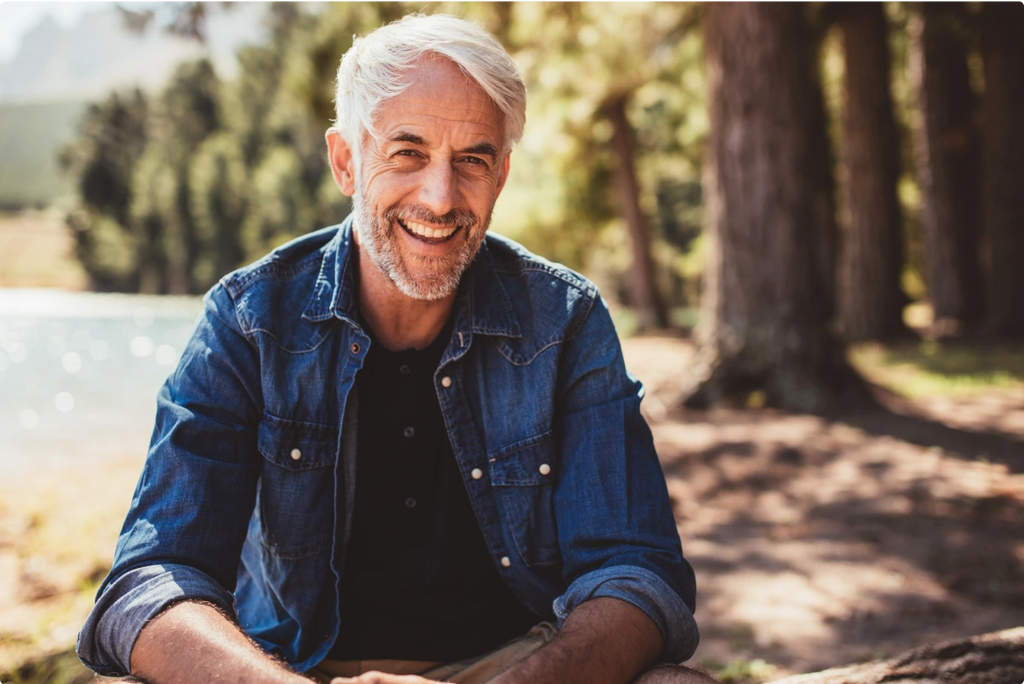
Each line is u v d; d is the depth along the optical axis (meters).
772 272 7.43
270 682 1.03
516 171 18.72
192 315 32.94
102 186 60.12
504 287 1.48
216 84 61.25
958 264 13.66
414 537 1.42
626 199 19.08
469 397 1.43
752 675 2.68
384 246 1.34
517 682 1.07
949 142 13.50
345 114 1.37
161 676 1.08
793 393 7.28
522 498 1.42
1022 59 12.07
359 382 1.41
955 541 3.99
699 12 10.16
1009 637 1.45
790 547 4.06
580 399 1.43
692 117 16.98
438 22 1.31
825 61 14.85
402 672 1.40
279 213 52.09
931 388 8.35
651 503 1.37
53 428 7.96
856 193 13.37
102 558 3.73
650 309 19.66
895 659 1.41
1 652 2.69
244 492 1.33
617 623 1.18
